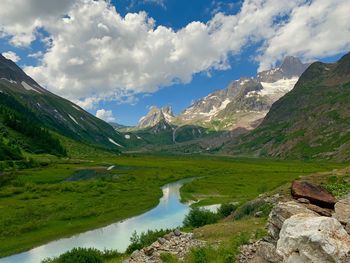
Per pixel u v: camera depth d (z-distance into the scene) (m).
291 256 14.88
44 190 87.69
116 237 50.84
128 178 119.62
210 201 78.12
